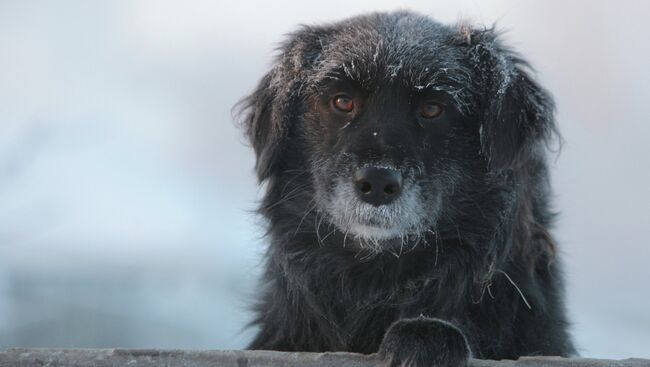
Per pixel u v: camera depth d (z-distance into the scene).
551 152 11.47
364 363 9.15
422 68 10.55
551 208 12.04
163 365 9.17
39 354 9.23
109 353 9.21
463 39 11.20
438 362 9.05
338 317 10.88
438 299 10.68
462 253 10.66
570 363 9.04
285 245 11.02
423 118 10.59
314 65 11.09
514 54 11.45
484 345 10.52
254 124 11.46
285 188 11.06
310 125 10.86
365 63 10.59
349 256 10.73
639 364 8.97
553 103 11.37
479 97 10.83
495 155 10.60
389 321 10.80
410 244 10.52
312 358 9.16
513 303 10.62
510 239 10.66
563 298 11.41
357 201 10.12
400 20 11.50
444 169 10.52
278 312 11.07
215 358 9.16
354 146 10.26
